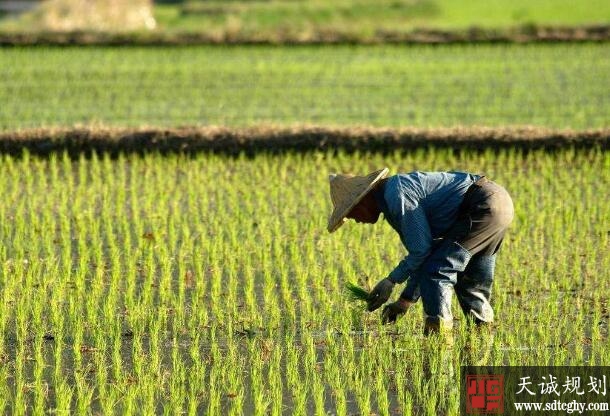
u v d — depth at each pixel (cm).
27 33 7962
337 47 7994
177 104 5744
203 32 8081
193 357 2216
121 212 3550
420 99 5891
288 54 7662
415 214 2119
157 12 11569
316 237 3244
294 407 2041
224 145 4375
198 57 7525
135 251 3109
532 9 11581
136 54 7650
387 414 1980
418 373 2161
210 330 2448
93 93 6078
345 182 2184
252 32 8125
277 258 2978
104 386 2083
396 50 7875
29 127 5012
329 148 4369
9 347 2356
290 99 5900
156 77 6669
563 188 3856
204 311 2484
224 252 3062
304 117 5322
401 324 2444
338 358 2266
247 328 2459
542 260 2977
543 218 3347
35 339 2345
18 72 6794
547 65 7119
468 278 2300
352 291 2275
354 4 11425
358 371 2181
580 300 2662
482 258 2261
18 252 2978
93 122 4584
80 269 2822
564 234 3275
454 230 2178
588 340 2384
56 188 3834
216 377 2172
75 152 4347
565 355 2247
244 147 4372
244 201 3725
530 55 7581
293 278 2867
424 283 2200
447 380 2142
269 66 7106
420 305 2578
